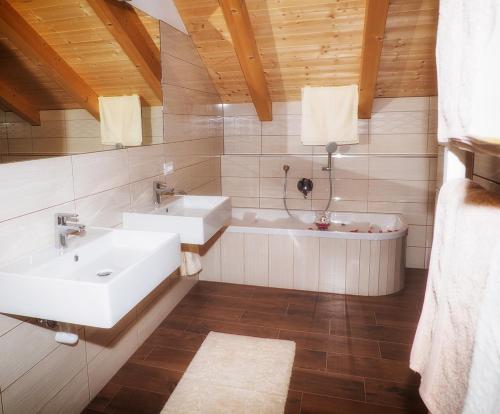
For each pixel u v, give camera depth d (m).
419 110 3.89
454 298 0.88
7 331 1.54
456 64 0.77
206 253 3.58
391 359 2.36
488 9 0.67
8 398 1.56
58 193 1.82
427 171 3.92
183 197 3.03
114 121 2.28
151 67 2.67
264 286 3.49
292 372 2.24
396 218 3.95
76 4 1.90
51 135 1.77
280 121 4.23
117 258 1.93
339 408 1.96
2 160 1.50
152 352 2.47
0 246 1.51
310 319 2.87
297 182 4.27
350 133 3.73
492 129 0.66
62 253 1.70
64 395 1.86
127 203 2.45
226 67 3.66
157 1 2.71
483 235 0.78
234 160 4.38
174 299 3.08
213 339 2.60
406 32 2.91
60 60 1.79
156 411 1.97
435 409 0.95
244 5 2.76
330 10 2.77
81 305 1.40
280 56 3.34
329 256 3.31
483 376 0.73
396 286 3.33
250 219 4.41
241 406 1.97
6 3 1.52
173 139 3.07
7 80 1.53
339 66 3.43
